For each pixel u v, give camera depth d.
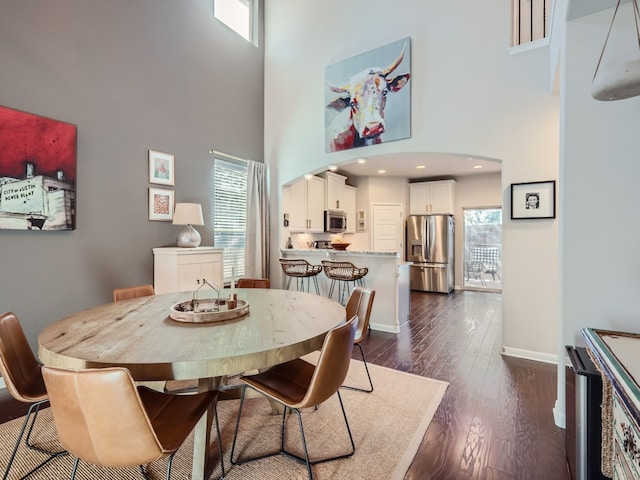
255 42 5.18
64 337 1.43
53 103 2.84
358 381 2.62
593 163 1.77
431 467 1.65
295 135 4.91
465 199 7.18
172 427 1.28
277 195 5.12
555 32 2.52
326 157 4.55
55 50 2.86
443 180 7.05
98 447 1.06
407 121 3.80
